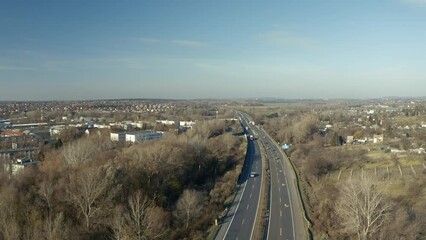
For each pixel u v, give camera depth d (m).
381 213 99.50
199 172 163.62
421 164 158.12
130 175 123.12
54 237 82.81
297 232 99.12
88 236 94.56
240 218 110.31
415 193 124.44
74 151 155.38
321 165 165.38
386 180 139.25
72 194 101.81
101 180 109.88
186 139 187.88
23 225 93.50
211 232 100.12
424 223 101.81
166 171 138.50
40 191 101.00
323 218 106.62
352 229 95.88
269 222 106.81
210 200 128.38
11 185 105.31
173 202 129.12
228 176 160.12
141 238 93.12
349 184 112.88
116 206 103.00
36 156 186.00
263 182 151.25
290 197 131.00
